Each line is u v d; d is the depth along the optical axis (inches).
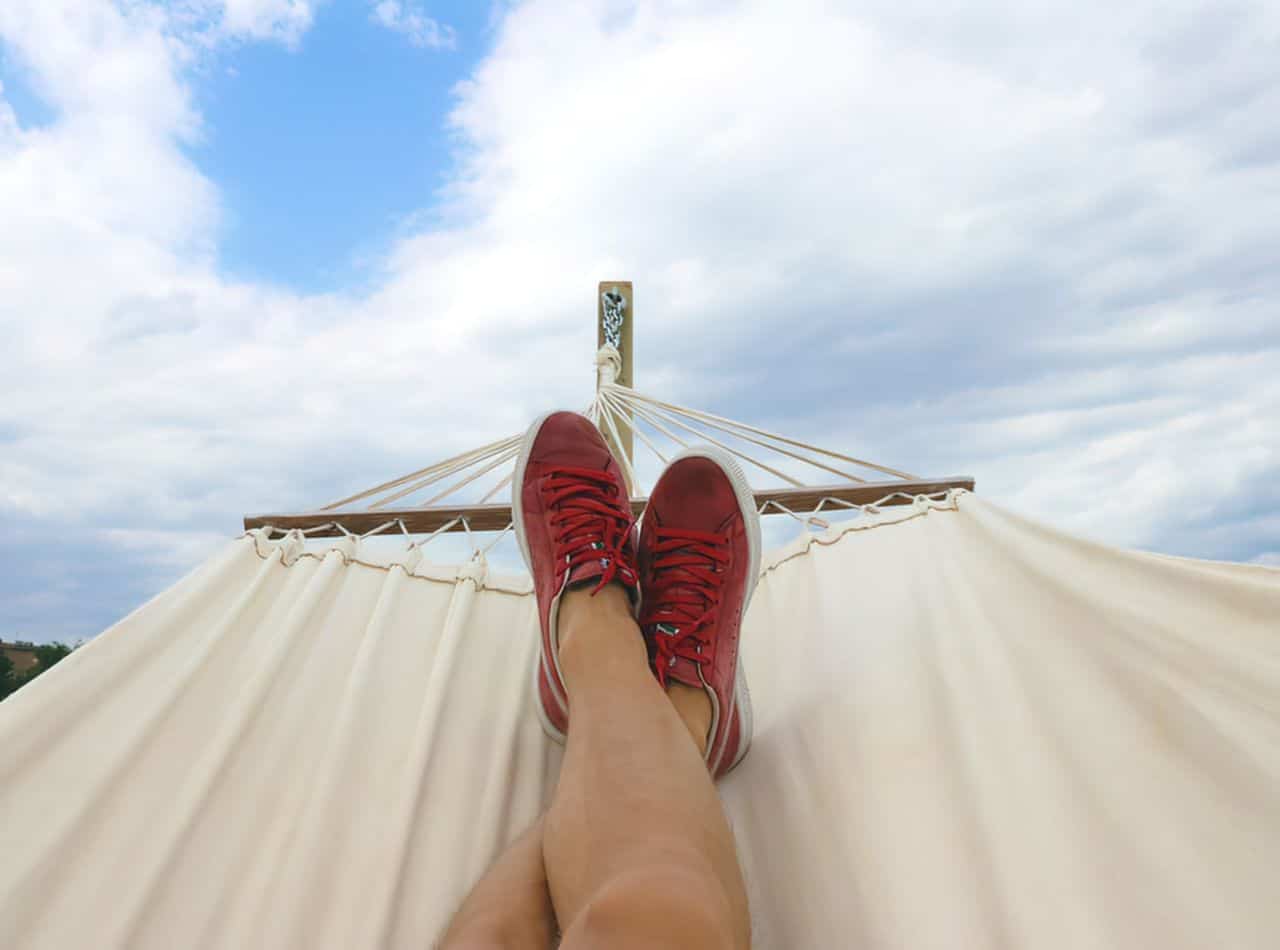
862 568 62.2
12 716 39.5
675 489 53.1
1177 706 37.2
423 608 60.5
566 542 47.4
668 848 25.5
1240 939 27.4
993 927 30.7
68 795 37.9
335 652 53.8
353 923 34.4
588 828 28.0
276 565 62.6
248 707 45.4
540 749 47.9
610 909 22.8
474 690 51.7
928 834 35.9
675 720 34.6
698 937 22.0
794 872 37.2
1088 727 38.6
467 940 28.5
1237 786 32.7
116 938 32.3
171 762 42.1
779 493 87.1
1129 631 42.6
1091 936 28.9
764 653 58.0
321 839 38.3
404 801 40.7
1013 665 44.8
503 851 36.9
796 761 44.3
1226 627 41.5
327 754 43.5
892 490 86.6
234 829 38.9
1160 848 31.4
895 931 32.0
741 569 50.3
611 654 39.6
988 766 37.9
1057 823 33.8
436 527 85.5
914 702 44.3
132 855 36.2
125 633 48.6
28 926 32.1
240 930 33.9
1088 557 51.4
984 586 54.5
